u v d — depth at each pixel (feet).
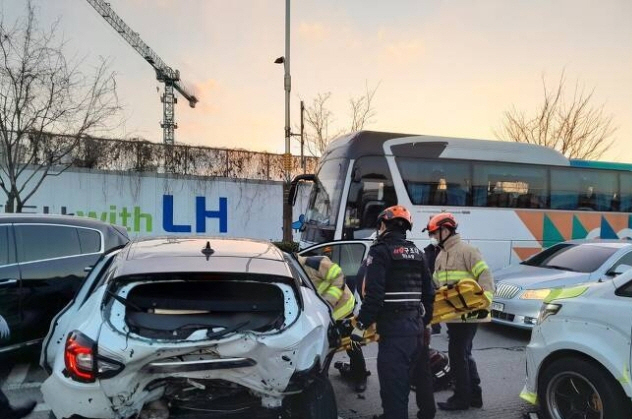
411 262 11.60
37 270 16.81
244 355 9.05
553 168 35.60
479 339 23.58
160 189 60.70
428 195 31.12
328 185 31.01
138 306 9.59
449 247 14.85
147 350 8.55
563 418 12.16
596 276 22.90
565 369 11.94
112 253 12.99
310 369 9.68
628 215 37.68
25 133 42.09
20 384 15.83
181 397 9.52
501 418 13.87
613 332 11.00
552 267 25.50
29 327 16.47
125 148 61.00
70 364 8.57
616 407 10.88
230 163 65.57
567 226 35.42
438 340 23.66
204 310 9.79
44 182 54.85
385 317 11.34
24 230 16.92
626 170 38.22
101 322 8.92
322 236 29.94
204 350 8.87
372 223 29.30
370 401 14.99
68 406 8.56
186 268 10.12
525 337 23.94
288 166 56.75
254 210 64.34
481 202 32.65
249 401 9.82
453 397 14.42
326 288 14.82
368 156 29.99
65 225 18.11
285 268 11.02
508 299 23.41
